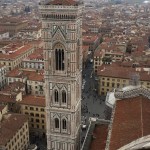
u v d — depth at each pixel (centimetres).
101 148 9688
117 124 8444
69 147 12762
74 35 11138
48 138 12912
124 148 5181
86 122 18375
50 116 12506
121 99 10556
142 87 10988
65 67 11600
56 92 12075
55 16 10981
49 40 11400
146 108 9188
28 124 16725
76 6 10675
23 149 15875
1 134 14262
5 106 16862
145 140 5016
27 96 18600
